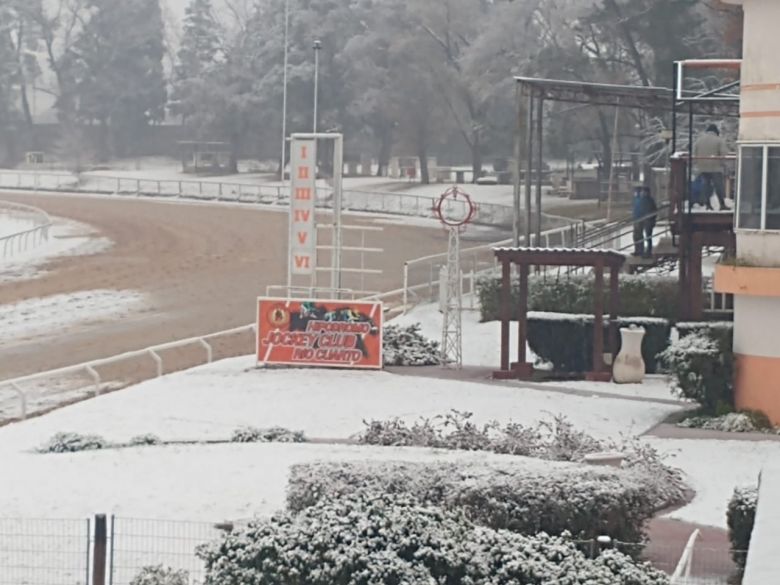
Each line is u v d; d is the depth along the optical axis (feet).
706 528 52.42
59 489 57.21
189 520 51.42
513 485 47.29
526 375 91.91
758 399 76.74
